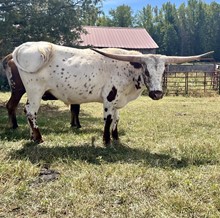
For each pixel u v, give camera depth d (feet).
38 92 20.36
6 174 15.57
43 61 19.61
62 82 20.13
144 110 40.86
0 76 71.97
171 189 14.58
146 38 118.01
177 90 65.87
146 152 20.36
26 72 20.02
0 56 37.93
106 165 17.44
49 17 37.99
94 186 14.58
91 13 40.83
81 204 12.98
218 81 68.80
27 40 38.52
